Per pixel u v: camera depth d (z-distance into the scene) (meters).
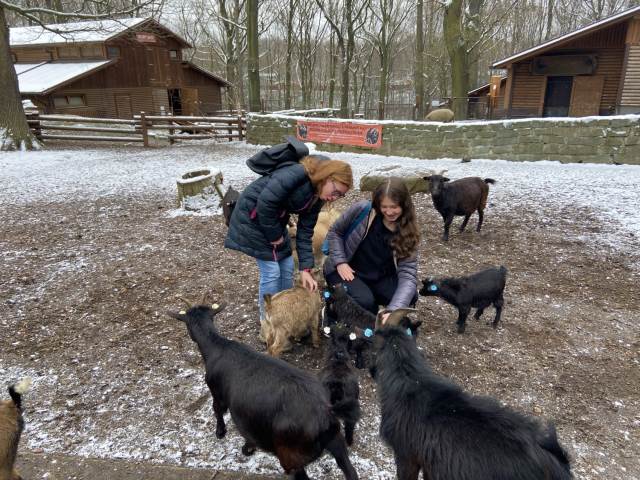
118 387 3.50
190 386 3.52
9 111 15.67
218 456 2.84
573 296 4.93
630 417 3.16
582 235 6.73
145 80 27.34
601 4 41.94
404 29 44.59
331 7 35.16
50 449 2.88
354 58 42.69
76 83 24.31
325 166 3.22
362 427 3.11
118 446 2.91
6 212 8.20
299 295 3.73
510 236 6.85
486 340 4.13
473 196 6.67
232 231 3.68
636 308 4.64
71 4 30.75
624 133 11.21
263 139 17.05
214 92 33.25
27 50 27.19
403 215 3.37
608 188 9.21
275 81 54.81
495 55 43.12
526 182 10.01
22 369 3.71
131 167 12.55
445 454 1.96
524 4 40.72
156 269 5.71
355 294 3.62
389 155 14.15
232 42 36.59
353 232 3.65
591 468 2.72
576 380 3.55
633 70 19.55
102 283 5.32
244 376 2.52
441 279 4.06
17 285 5.25
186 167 12.48
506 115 24.31
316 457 2.34
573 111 22.58
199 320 2.92
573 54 21.88
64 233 7.05
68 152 15.61
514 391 3.43
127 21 26.02
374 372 2.88
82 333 4.27
